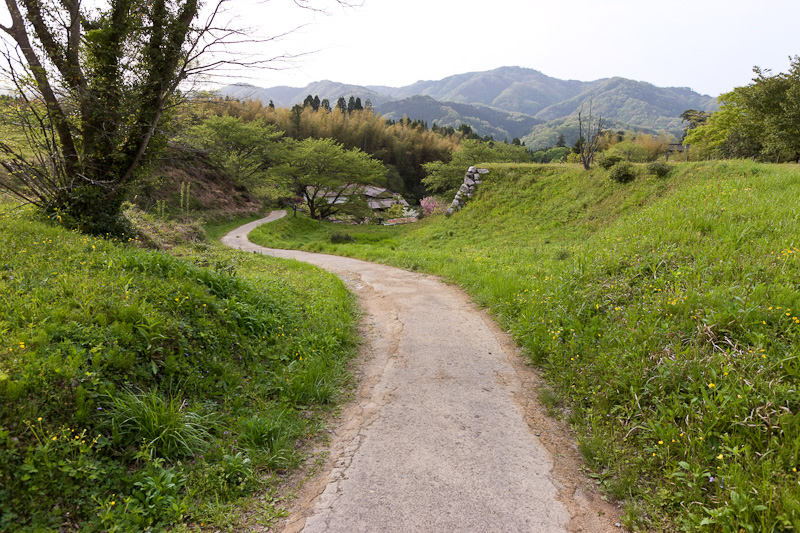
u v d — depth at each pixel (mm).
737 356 4328
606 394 4621
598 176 23891
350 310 8977
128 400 3711
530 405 4918
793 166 16922
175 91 10102
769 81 27125
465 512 3213
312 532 3049
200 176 43750
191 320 5305
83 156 9891
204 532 3029
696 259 6895
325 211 53719
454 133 126750
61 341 3930
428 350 6707
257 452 3881
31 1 8422
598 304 6668
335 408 4977
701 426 3713
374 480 3615
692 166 19719
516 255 15172
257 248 27641
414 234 30031
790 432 3414
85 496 2992
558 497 3396
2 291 4531
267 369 5395
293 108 79000
